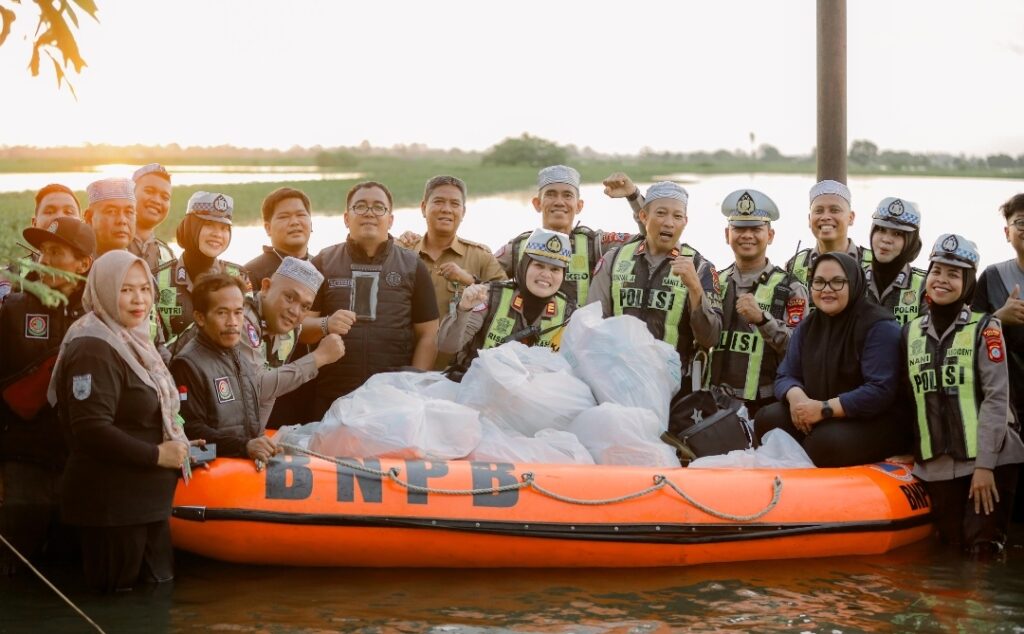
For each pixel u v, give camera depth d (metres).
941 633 4.57
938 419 5.70
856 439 5.84
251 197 18.70
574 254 6.97
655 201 6.40
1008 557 5.65
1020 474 6.40
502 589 5.02
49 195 5.97
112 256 4.54
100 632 4.36
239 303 5.00
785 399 6.03
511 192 30.77
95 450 4.46
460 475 5.19
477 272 6.96
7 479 5.03
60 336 4.98
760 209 6.42
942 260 5.60
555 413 5.71
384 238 6.36
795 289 6.40
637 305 6.40
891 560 5.58
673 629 4.56
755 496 5.45
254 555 5.06
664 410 5.88
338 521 5.00
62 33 3.26
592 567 5.33
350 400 5.52
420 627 4.52
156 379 4.62
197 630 4.42
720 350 6.45
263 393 5.33
